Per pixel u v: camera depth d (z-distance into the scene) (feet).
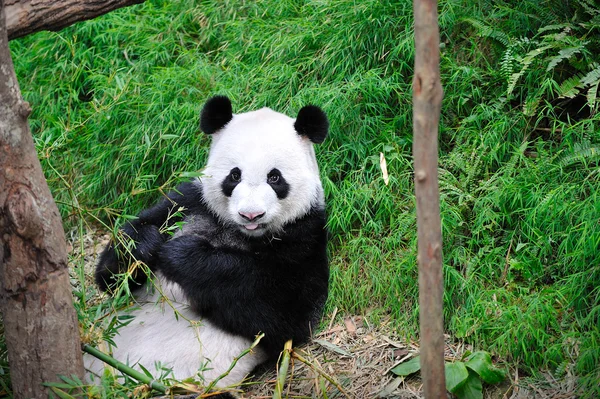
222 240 14.74
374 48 18.62
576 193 15.49
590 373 13.03
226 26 20.54
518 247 15.33
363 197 16.61
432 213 9.95
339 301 16.05
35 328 10.76
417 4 9.41
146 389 12.43
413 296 15.48
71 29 20.86
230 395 13.89
